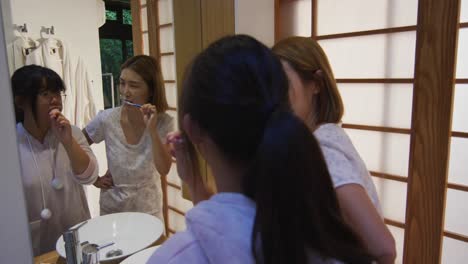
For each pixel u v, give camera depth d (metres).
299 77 0.71
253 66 0.38
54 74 0.83
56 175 0.86
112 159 0.98
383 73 1.51
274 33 1.67
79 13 0.88
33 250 0.83
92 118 0.93
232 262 0.38
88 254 0.90
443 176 1.37
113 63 0.96
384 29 1.47
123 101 0.99
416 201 1.45
